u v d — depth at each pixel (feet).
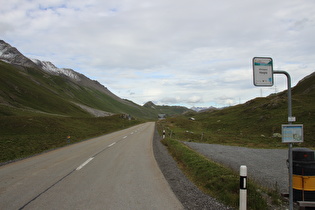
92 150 56.59
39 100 342.23
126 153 51.03
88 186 25.04
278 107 195.93
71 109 372.58
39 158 46.06
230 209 18.85
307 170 19.76
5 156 54.44
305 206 18.83
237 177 24.91
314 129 107.34
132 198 21.12
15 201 20.34
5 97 282.15
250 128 158.30
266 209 18.63
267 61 17.40
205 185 25.29
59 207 18.88
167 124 226.99
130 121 298.35
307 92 239.91
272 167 43.14
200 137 115.96
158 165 37.58
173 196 21.80
